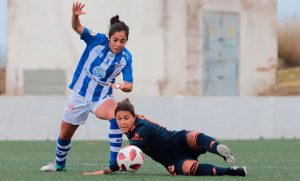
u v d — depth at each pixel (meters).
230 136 42.34
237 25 59.44
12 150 30.94
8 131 39.78
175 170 17.19
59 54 54.81
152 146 17.23
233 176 17.09
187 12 57.91
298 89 61.62
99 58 18.11
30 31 54.50
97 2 55.22
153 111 41.44
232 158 16.34
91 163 23.61
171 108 41.62
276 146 34.34
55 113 40.16
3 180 16.94
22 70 54.50
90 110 18.45
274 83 60.44
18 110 39.91
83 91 18.33
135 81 56.69
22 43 54.50
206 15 58.50
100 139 40.19
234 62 59.41
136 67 56.75
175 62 57.59
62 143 18.98
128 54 18.42
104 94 18.39
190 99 41.88
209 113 42.09
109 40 18.11
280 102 42.81
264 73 60.16
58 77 54.69
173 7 57.47
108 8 55.53
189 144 17.00
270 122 42.72
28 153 28.94
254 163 24.05
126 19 56.25
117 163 17.44
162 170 20.22
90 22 55.19
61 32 54.72
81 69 18.31
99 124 40.31
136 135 17.05
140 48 56.75
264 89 60.16
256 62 59.94
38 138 40.03
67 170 20.09
